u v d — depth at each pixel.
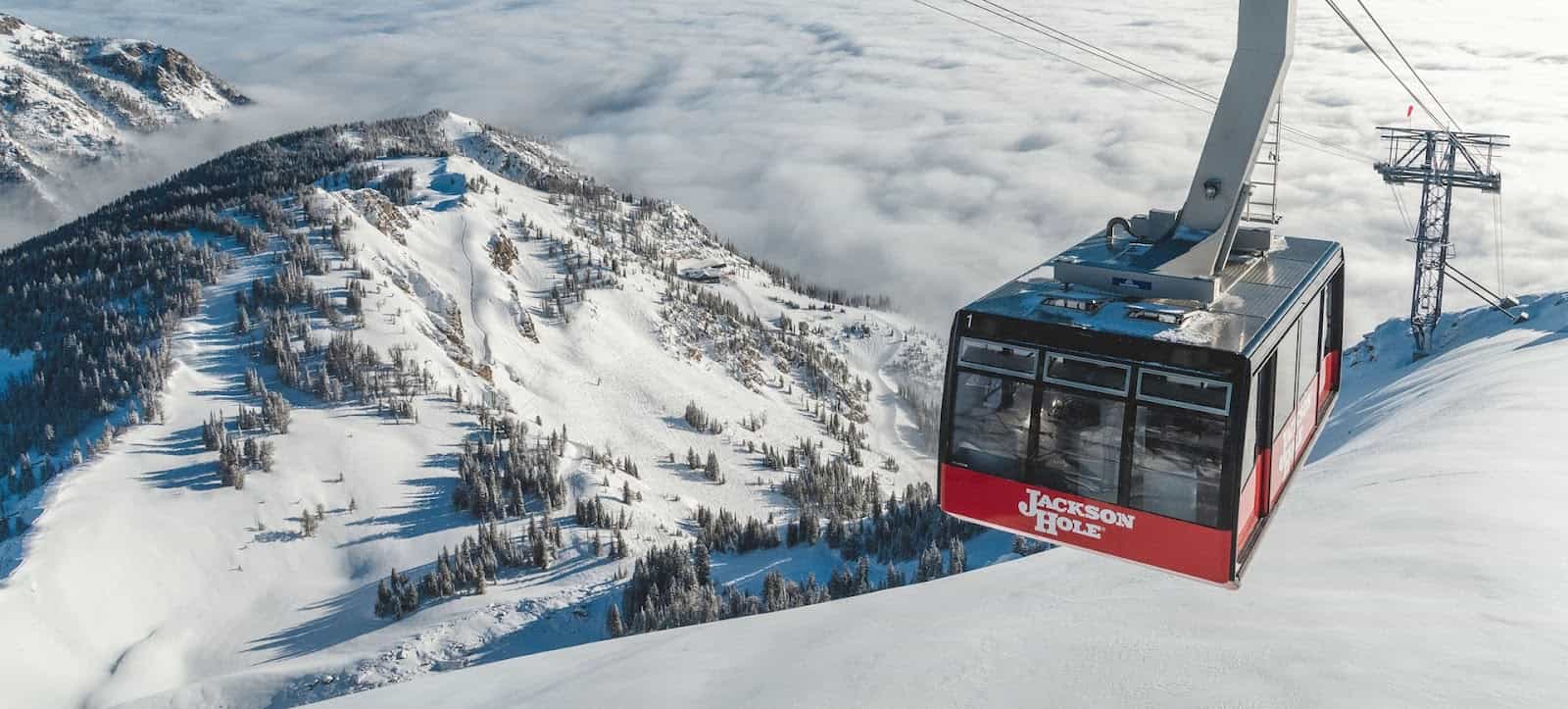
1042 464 15.95
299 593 163.12
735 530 179.00
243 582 165.25
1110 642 18.73
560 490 192.50
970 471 16.70
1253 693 15.15
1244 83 16.27
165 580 162.50
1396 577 21.61
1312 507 33.03
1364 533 26.48
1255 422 14.97
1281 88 16.27
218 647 149.00
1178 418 14.64
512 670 30.12
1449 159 70.06
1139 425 14.97
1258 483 15.77
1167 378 14.68
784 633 26.70
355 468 197.00
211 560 168.25
